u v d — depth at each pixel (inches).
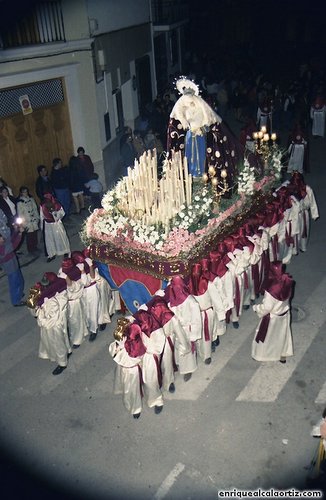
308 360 272.1
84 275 276.7
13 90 417.4
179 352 252.5
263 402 246.8
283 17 1018.1
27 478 217.3
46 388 266.5
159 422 240.2
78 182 452.8
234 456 220.5
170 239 254.7
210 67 871.7
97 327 298.2
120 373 235.5
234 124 746.2
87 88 474.6
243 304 313.4
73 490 211.2
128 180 280.4
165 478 213.3
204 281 255.0
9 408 255.1
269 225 318.3
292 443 224.5
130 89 600.7
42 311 260.7
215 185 276.5
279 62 1047.6
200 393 255.0
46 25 425.4
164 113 608.7
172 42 818.8
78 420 245.1
